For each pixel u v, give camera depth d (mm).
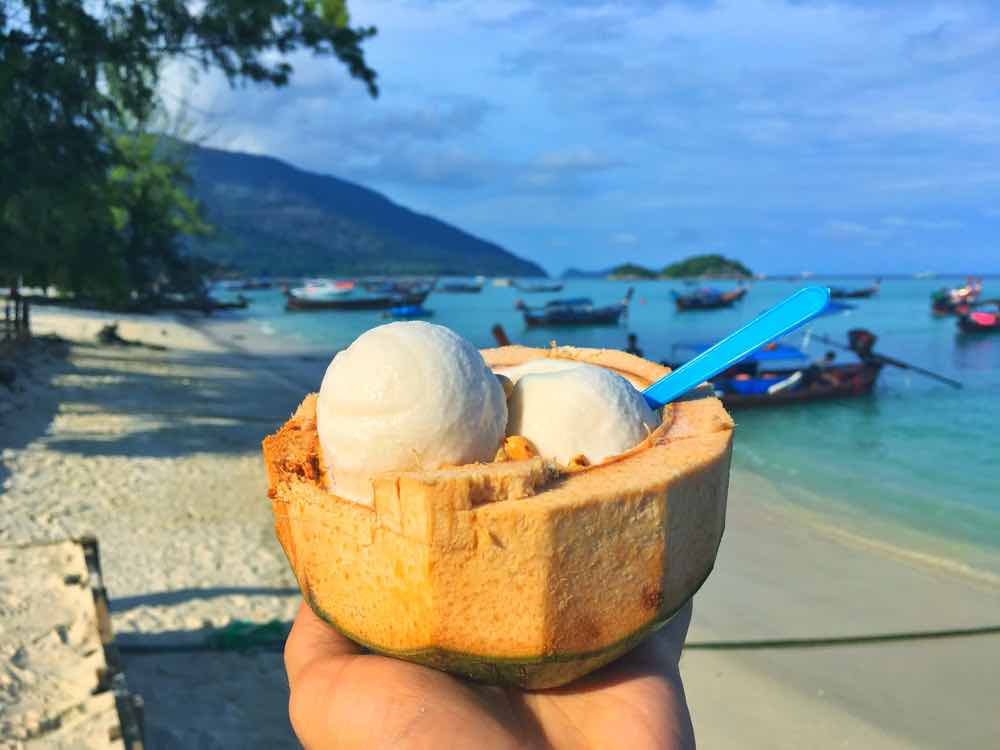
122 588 8492
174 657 7164
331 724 1645
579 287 198000
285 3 16703
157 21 16516
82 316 47281
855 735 7031
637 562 1610
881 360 25875
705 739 6965
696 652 8484
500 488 1562
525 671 1617
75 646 6715
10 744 5324
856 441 19922
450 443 1752
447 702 1602
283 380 27609
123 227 42344
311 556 1760
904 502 14703
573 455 1889
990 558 11680
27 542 9312
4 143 14773
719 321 62062
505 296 123875
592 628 1596
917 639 8875
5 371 19000
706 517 1762
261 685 6828
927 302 93500
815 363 26422
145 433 16203
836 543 12281
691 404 2203
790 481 16203
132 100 16875
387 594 1623
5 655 6410
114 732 5414
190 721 6230
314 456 1972
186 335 44688
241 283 162625
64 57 15539
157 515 11039
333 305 73000
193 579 8906
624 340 46375
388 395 1736
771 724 7195
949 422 22125
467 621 1568
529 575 1543
